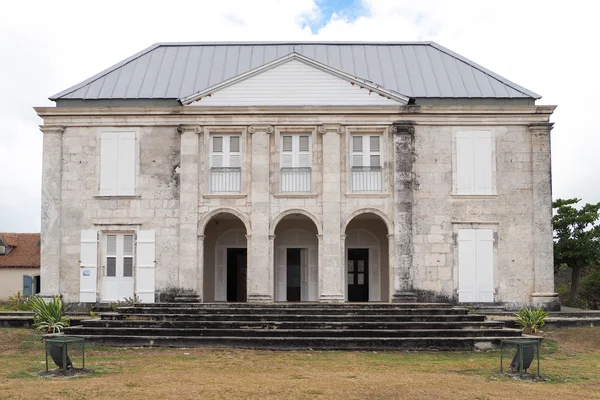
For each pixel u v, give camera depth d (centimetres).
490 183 2347
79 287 2345
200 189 2355
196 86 2512
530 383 1303
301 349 1712
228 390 1188
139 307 2073
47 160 2378
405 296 2298
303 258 2584
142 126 2380
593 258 2894
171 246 2344
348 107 2347
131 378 1295
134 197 2361
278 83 2386
